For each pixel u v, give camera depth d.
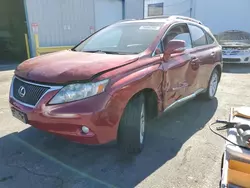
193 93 4.23
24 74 2.76
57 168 2.69
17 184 2.41
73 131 2.41
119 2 14.23
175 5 18.12
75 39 12.48
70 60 2.87
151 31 3.51
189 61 3.87
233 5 15.14
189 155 2.97
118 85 2.49
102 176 2.55
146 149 3.10
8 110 4.45
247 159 1.56
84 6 12.47
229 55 9.64
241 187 1.62
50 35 11.43
